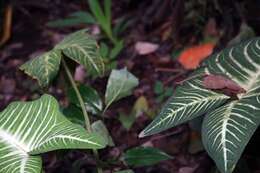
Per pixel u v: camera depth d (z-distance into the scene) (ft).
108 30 12.98
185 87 7.51
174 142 10.53
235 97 7.10
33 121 7.43
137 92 11.81
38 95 12.70
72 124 7.18
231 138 6.48
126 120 11.04
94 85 12.03
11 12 15.15
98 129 8.52
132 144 10.64
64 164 10.40
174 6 12.44
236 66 7.63
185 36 12.73
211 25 12.26
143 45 12.99
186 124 10.68
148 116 11.12
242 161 8.54
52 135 7.06
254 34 10.50
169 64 12.34
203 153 10.11
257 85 7.23
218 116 6.85
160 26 13.53
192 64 11.60
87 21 13.56
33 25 15.20
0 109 12.53
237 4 11.50
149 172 10.01
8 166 6.73
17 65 13.84
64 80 9.54
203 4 12.43
